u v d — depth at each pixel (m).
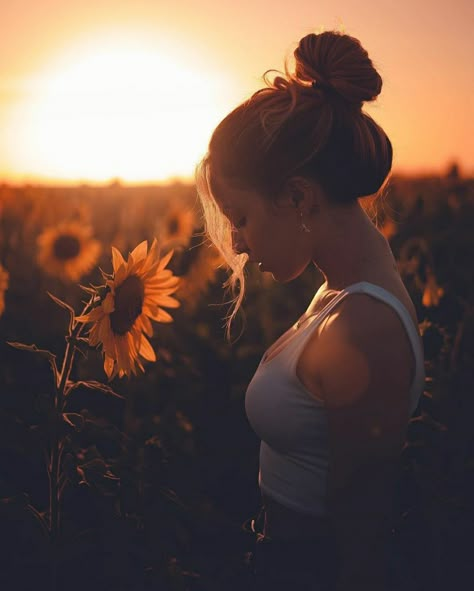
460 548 2.55
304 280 5.54
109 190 12.27
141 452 2.24
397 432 1.18
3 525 1.93
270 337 4.58
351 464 1.19
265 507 1.48
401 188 9.42
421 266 3.21
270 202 1.34
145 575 2.01
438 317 3.55
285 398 1.33
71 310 1.88
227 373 4.29
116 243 9.73
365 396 1.18
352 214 1.34
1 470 3.62
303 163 1.28
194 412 3.89
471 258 4.62
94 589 1.96
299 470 1.37
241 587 2.37
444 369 2.94
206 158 1.40
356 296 1.23
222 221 1.50
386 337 1.19
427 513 2.40
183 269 4.34
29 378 4.76
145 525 2.07
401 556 2.20
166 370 3.79
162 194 12.51
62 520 2.22
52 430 1.88
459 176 8.93
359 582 1.18
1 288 4.94
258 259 1.40
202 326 4.82
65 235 6.75
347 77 1.27
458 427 2.63
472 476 2.65
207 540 2.95
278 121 1.27
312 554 1.38
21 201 9.81
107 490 1.98
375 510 1.19
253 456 3.73
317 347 1.25
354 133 1.28
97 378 3.28
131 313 1.96
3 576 1.95
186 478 3.19
